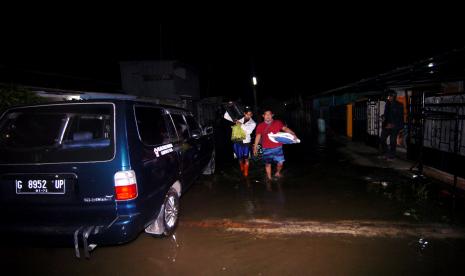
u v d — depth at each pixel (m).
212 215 4.73
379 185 6.02
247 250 3.60
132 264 3.39
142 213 3.15
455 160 4.94
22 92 5.69
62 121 3.49
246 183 6.58
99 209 3.00
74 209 3.02
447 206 4.79
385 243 3.65
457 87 7.68
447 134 6.20
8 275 3.27
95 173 2.97
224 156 10.15
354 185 6.09
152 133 3.77
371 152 9.76
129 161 3.03
